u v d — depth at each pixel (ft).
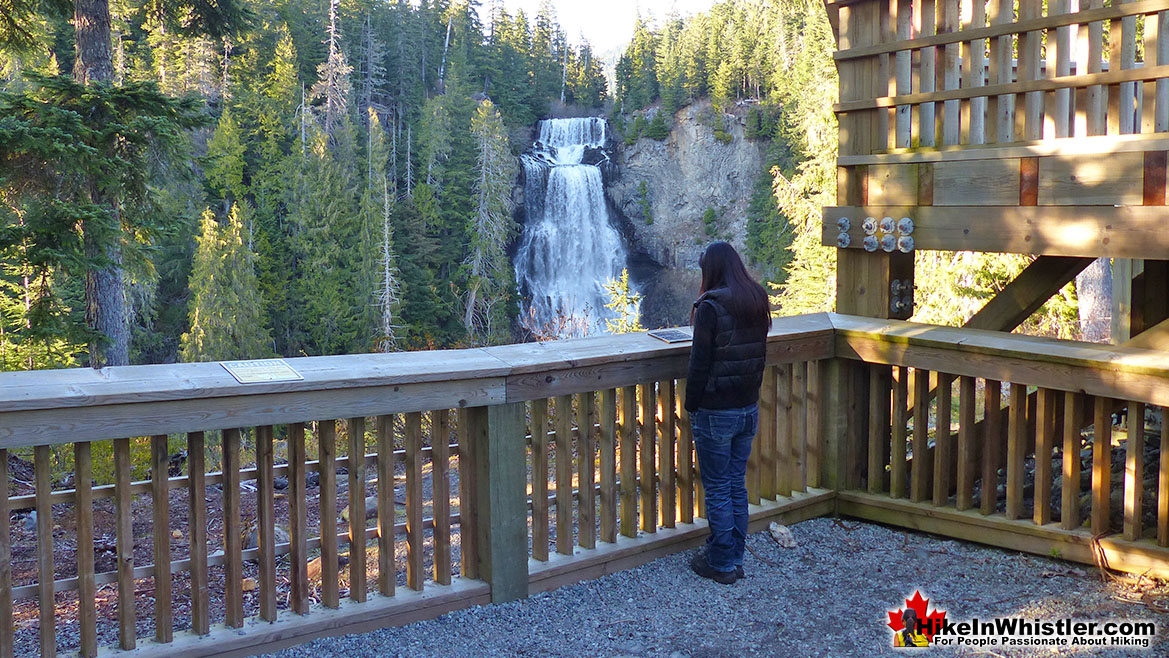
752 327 12.51
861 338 15.37
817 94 73.10
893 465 15.47
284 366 10.55
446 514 11.71
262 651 10.32
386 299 155.33
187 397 9.32
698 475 14.53
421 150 198.59
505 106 233.14
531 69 264.93
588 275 202.69
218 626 10.64
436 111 194.49
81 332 41.24
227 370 10.13
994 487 14.29
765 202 180.86
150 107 40.91
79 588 9.39
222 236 142.51
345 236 171.42
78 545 9.33
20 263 38.14
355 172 179.42
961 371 14.15
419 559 11.52
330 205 167.22
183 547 17.48
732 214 205.26
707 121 209.36
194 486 9.91
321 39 217.15
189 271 161.27
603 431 13.14
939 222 14.85
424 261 180.96
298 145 172.96
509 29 270.05
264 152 178.09
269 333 156.87
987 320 17.57
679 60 222.48
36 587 9.18
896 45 15.20
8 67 95.81
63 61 152.05
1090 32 13.05
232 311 140.46
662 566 13.50
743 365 12.46
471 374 11.19
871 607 12.02
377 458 11.12
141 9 52.70
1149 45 12.36
